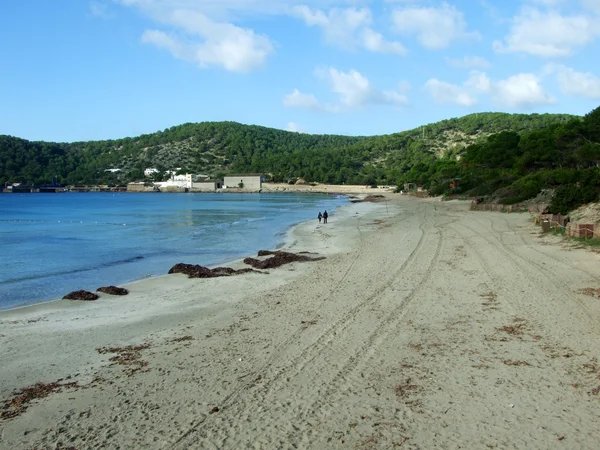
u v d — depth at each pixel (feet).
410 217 158.61
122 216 211.61
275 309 45.70
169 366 31.91
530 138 228.43
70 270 76.18
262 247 100.99
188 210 254.47
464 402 24.80
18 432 23.77
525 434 21.66
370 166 615.16
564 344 32.01
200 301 51.75
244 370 30.42
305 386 27.55
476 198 217.15
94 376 30.81
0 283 66.49
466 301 44.37
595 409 23.47
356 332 36.81
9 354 35.53
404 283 53.26
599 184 101.96
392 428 22.61
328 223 149.69
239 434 22.74
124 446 22.18
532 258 63.26
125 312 48.16
